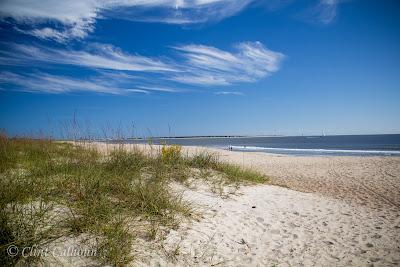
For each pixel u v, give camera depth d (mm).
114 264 3105
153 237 3785
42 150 7270
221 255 3820
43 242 3188
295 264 3820
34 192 4250
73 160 6359
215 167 8344
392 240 4770
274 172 13188
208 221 4777
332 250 4305
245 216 5340
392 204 7355
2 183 4152
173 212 4605
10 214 3467
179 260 3504
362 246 4496
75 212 3912
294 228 5078
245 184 7633
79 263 3031
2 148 6789
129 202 4527
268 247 4262
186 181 6539
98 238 3449
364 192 8836
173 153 7988
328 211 6270
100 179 4910
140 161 6734
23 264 2811
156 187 5070
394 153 27016
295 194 7594
